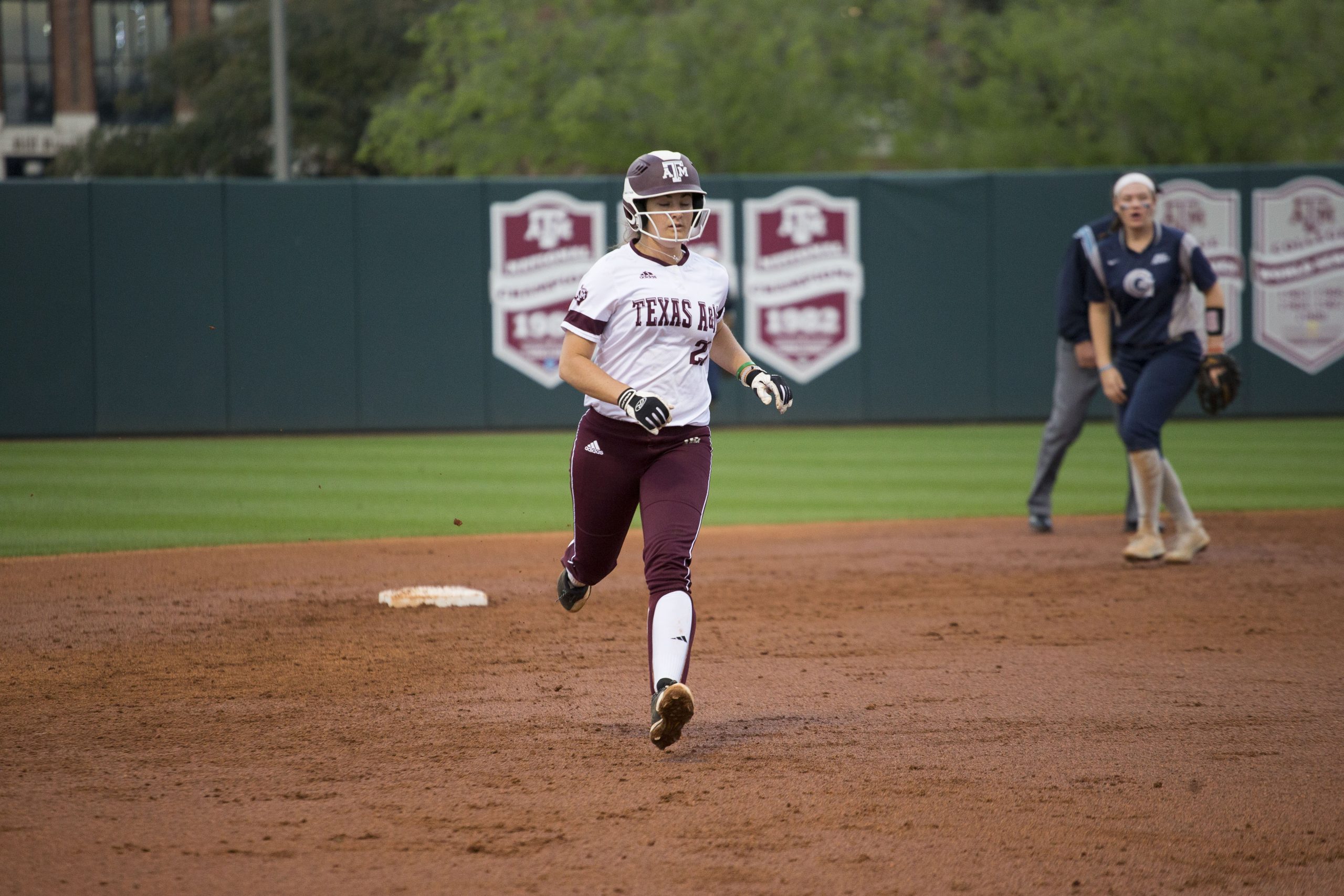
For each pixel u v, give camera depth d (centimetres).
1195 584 2519
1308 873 1080
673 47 9894
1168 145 9881
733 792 1292
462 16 10238
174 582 2592
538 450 5359
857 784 1314
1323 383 6412
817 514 3644
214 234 6000
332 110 12212
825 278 6328
